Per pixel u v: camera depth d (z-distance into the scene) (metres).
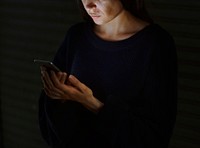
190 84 2.55
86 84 1.63
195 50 2.48
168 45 1.55
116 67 1.56
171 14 2.52
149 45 1.52
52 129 1.65
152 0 2.56
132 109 1.52
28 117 3.63
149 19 1.69
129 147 1.51
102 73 1.59
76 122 1.61
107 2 1.46
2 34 3.55
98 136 1.62
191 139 2.67
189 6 2.42
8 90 3.71
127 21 1.60
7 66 3.63
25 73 3.52
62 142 1.64
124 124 1.48
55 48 3.22
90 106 1.53
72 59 1.75
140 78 1.53
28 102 3.59
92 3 1.48
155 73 1.50
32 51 3.39
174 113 1.59
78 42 1.70
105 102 1.51
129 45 1.54
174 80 1.58
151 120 1.52
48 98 1.63
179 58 2.55
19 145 3.79
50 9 3.13
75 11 2.97
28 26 3.34
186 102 2.61
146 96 1.53
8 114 3.79
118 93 1.56
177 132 2.71
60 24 3.11
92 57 1.63
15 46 3.50
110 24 1.61
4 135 3.85
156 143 1.53
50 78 1.45
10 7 3.40
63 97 1.52
